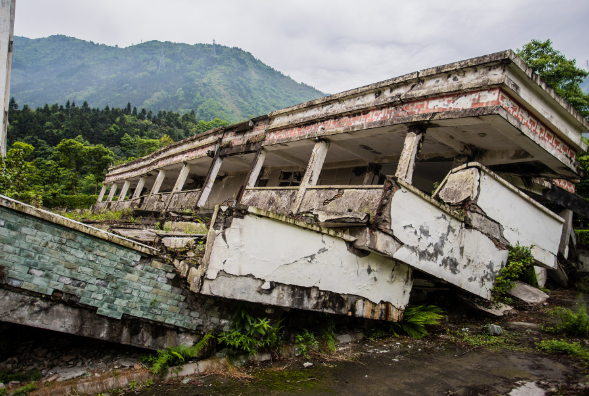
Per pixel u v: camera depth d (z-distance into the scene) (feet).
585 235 41.27
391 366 15.08
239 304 14.84
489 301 23.15
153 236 19.19
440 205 19.65
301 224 15.47
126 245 12.59
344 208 21.94
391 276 19.51
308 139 31.37
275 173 50.29
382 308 19.07
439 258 19.81
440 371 14.53
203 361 13.55
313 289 16.11
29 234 11.03
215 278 13.21
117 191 148.36
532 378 13.61
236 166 53.98
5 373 11.06
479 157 27.30
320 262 16.34
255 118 39.22
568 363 15.05
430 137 26.89
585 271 38.42
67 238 11.64
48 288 11.25
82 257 11.87
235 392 12.00
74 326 11.68
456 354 16.67
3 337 12.76
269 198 30.91
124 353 13.44
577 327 18.63
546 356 16.02
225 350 14.46
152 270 13.17
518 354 16.42
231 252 13.62
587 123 25.08
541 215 27.04
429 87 22.93
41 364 12.00
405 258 18.12
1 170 28.30
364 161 37.52
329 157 39.42
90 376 11.60
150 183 83.87
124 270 12.61
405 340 19.02
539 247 26.91
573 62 49.14
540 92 21.70
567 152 25.32
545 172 26.84
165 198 48.70
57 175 120.88
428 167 34.35
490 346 17.66
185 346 13.60
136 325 12.85
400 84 24.82
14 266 10.75
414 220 18.56
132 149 200.95
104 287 12.21
